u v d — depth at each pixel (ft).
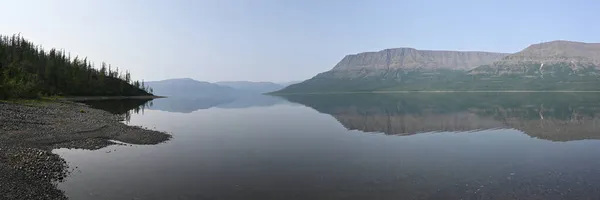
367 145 114.93
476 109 335.06
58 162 77.15
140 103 465.06
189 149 102.58
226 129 160.86
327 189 63.21
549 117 237.25
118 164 80.18
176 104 473.67
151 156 90.58
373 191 62.39
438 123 199.72
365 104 476.95
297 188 63.57
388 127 177.06
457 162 87.86
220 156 92.48
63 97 453.99
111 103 413.59
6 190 54.54
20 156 75.36
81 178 67.21
